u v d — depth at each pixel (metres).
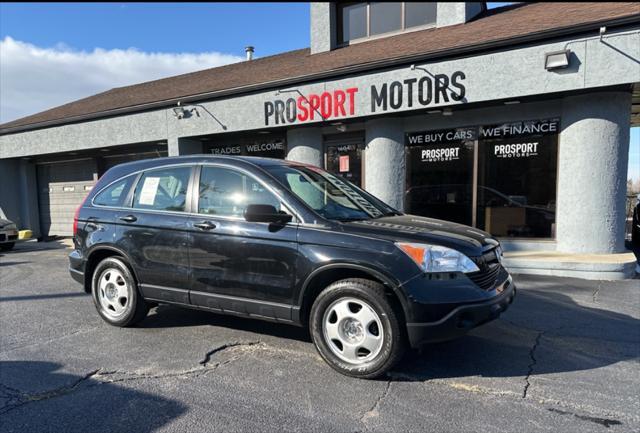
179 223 4.37
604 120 7.35
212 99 10.92
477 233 4.02
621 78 6.80
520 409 3.11
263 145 11.49
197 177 4.48
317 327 3.73
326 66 10.03
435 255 3.42
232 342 4.45
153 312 5.52
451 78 8.09
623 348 4.23
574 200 7.71
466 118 8.80
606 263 6.94
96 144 12.92
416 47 9.12
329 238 3.67
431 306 3.34
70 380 3.61
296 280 3.77
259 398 3.29
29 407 3.18
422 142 9.30
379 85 8.80
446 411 3.09
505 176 8.59
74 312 5.61
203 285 4.25
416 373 3.71
